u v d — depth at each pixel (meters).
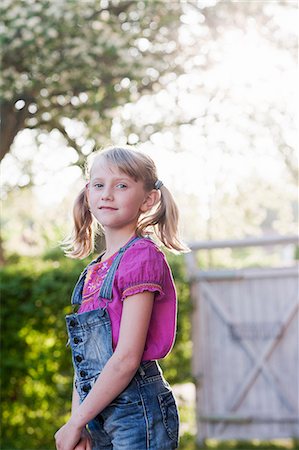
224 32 9.89
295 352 7.05
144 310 2.29
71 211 2.75
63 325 6.52
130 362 2.25
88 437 2.37
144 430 2.30
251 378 7.09
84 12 8.86
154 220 2.52
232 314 7.18
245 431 7.07
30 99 9.72
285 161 10.37
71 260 6.63
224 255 12.70
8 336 6.56
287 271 7.10
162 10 9.59
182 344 7.05
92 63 8.95
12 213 13.60
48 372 6.55
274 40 9.98
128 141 9.91
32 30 8.68
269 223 19.58
